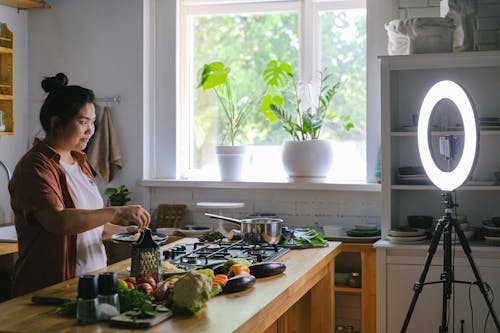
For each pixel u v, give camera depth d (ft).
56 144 9.73
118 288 7.20
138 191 16.85
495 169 14.34
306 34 16.22
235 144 16.97
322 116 15.84
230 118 16.70
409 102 14.84
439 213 14.71
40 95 17.48
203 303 7.22
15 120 17.15
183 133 17.25
